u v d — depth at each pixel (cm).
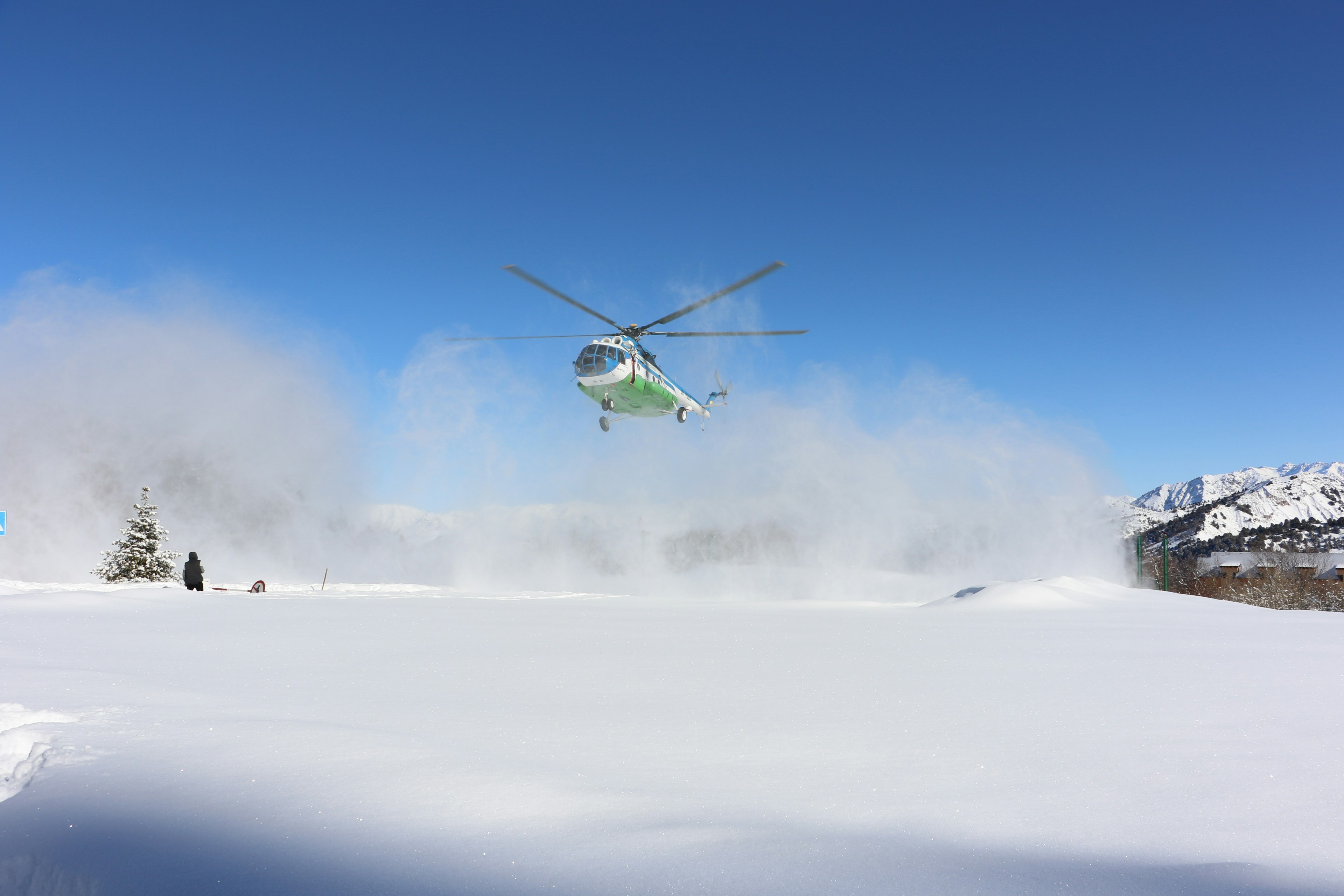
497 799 277
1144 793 301
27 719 396
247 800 272
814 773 329
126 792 279
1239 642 879
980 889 203
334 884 203
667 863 219
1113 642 872
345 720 417
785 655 741
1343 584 6144
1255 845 243
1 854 226
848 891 201
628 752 361
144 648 724
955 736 401
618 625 1058
